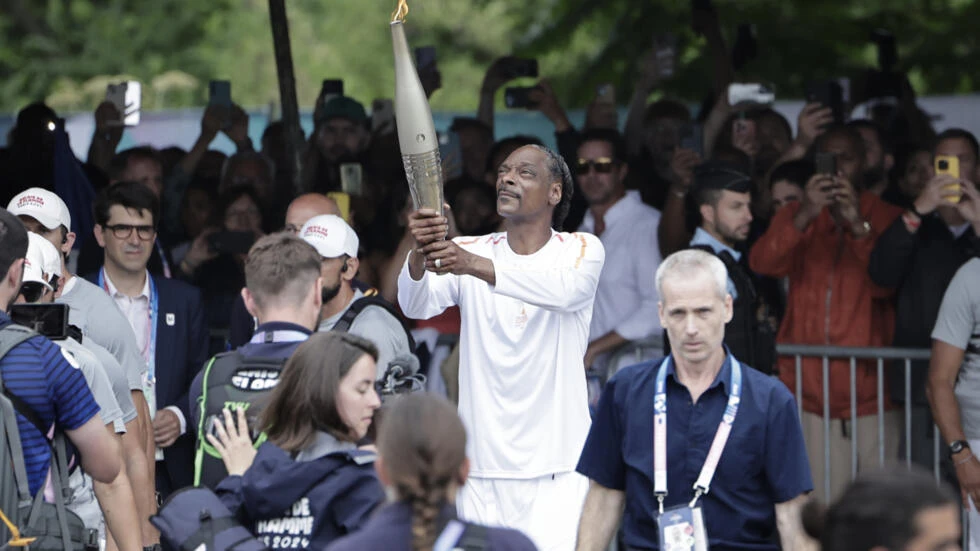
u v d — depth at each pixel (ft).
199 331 65.36
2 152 79.10
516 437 50.98
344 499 36.68
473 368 51.49
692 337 41.73
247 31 201.98
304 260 42.42
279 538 36.81
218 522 36.17
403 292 50.98
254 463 37.09
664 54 92.68
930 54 131.34
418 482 29.12
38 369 40.81
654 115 85.35
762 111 87.20
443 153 86.22
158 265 69.87
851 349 70.69
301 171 79.56
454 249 47.29
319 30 201.87
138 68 201.26
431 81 91.97
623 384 43.80
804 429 72.23
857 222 70.64
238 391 40.65
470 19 191.42
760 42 131.54
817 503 28.94
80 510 48.80
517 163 51.26
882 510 26.58
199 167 88.07
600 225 77.56
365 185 82.48
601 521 44.57
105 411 46.68
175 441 63.31
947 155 69.82
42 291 48.55
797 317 72.90
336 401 37.04
